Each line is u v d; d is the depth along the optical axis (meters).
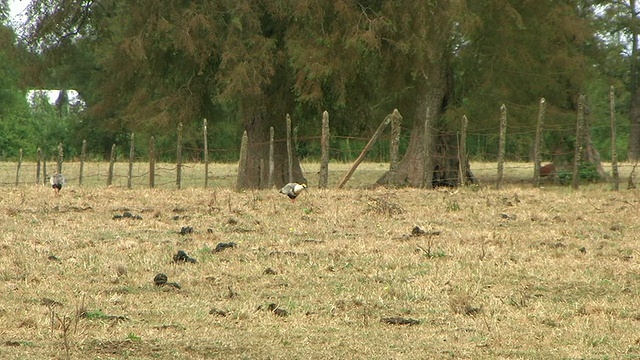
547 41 135.50
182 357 30.11
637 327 35.50
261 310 37.47
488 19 132.25
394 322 35.97
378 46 120.31
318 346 32.12
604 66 157.50
